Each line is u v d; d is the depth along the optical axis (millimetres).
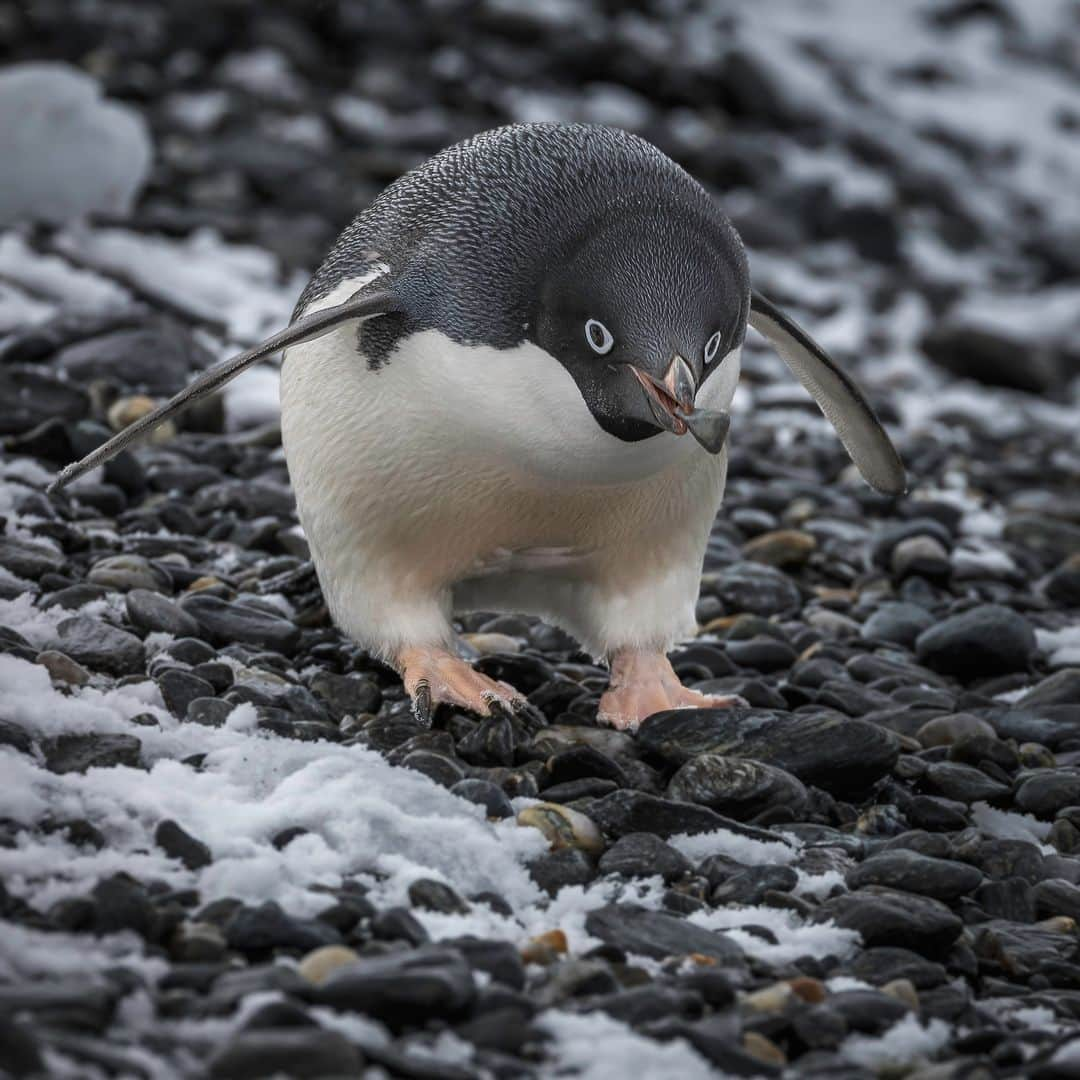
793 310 42875
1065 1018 13102
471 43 54219
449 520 16469
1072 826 16516
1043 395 40781
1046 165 56250
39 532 20344
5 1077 9781
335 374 16438
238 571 21188
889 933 13562
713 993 12281
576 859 14305
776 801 15797
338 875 13438
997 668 21219
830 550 25500
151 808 13766
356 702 17453
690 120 53375
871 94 57438
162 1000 11117
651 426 15203
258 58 50625
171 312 31328
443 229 15977
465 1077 10719
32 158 34562
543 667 18875
